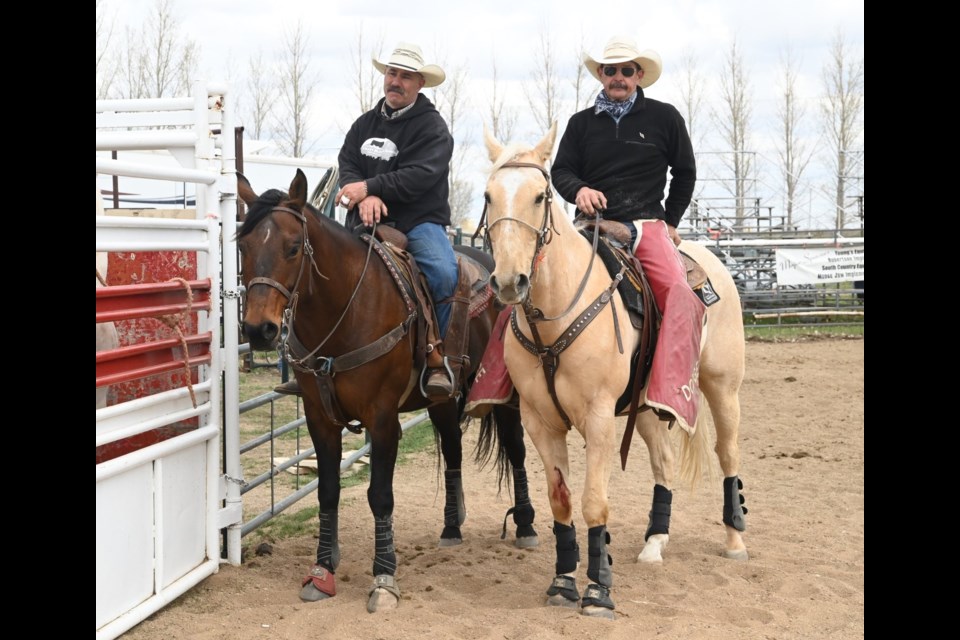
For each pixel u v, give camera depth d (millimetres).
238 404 4957
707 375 5223
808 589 4570
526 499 5492
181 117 4867
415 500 6707
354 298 4363
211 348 4664
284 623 4098
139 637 3939
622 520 6043
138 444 4586
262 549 5219
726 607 4336
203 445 4672
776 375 13039
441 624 4082
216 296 4672
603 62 4926
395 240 4867
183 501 4480
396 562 4922
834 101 31734
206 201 4664
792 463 7785
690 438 5309
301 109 22062
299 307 4289
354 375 4398
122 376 3855
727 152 28047
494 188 3809
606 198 4859
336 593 4531
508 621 4121
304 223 4066
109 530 3865
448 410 5422
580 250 4277
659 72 5121
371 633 3988
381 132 5195
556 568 4402
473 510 6383
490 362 4734
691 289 4684
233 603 4383
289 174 12977
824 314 20234
